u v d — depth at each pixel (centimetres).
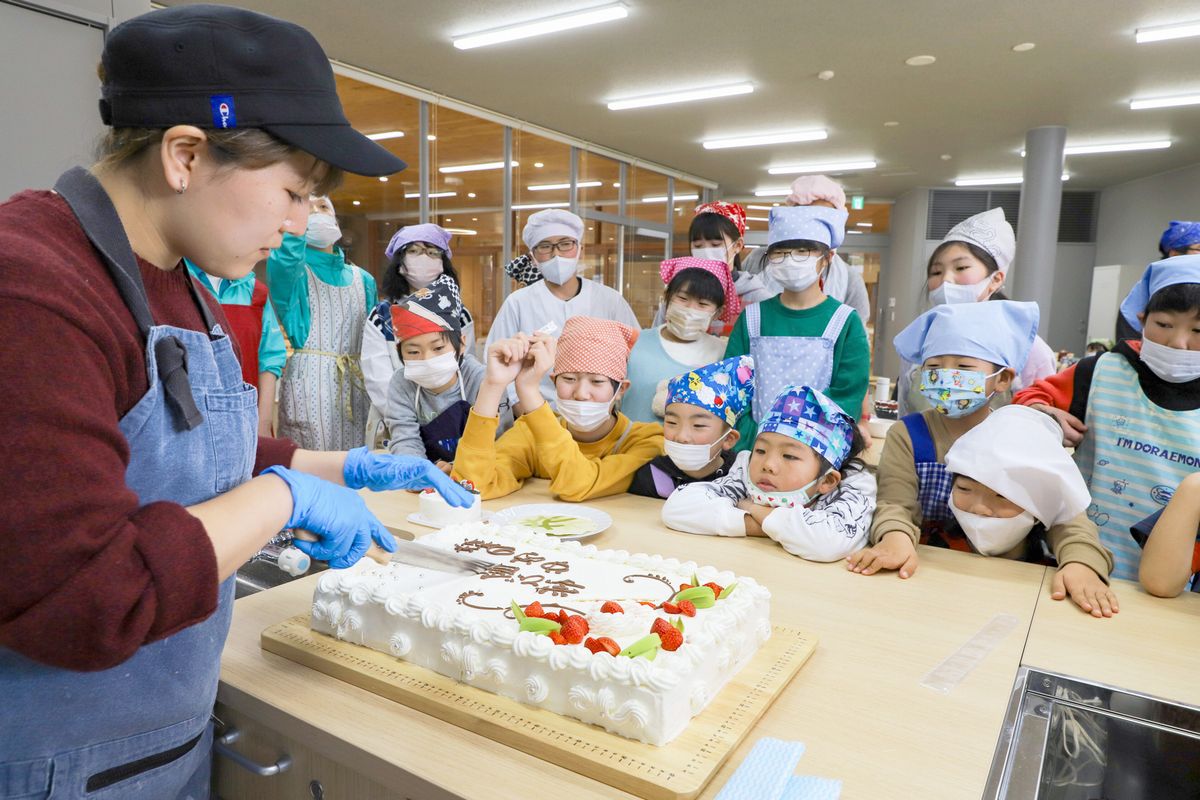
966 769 75
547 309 291
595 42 430
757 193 959
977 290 230
